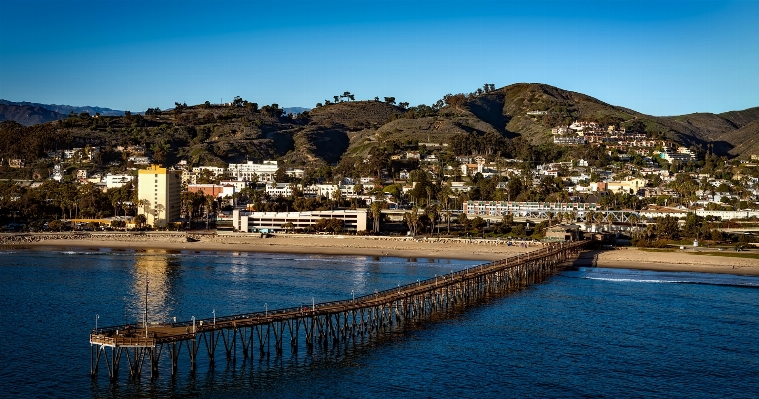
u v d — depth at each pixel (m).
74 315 177.25
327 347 151.00
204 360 140.75
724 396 127.00
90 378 130.38
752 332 167.88
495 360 144.12
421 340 157.25
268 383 128.62
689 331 168.25
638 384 132.12
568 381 132.88
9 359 140.88
